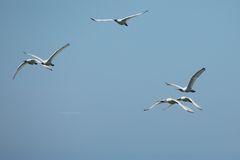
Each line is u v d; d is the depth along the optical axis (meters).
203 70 63.16
